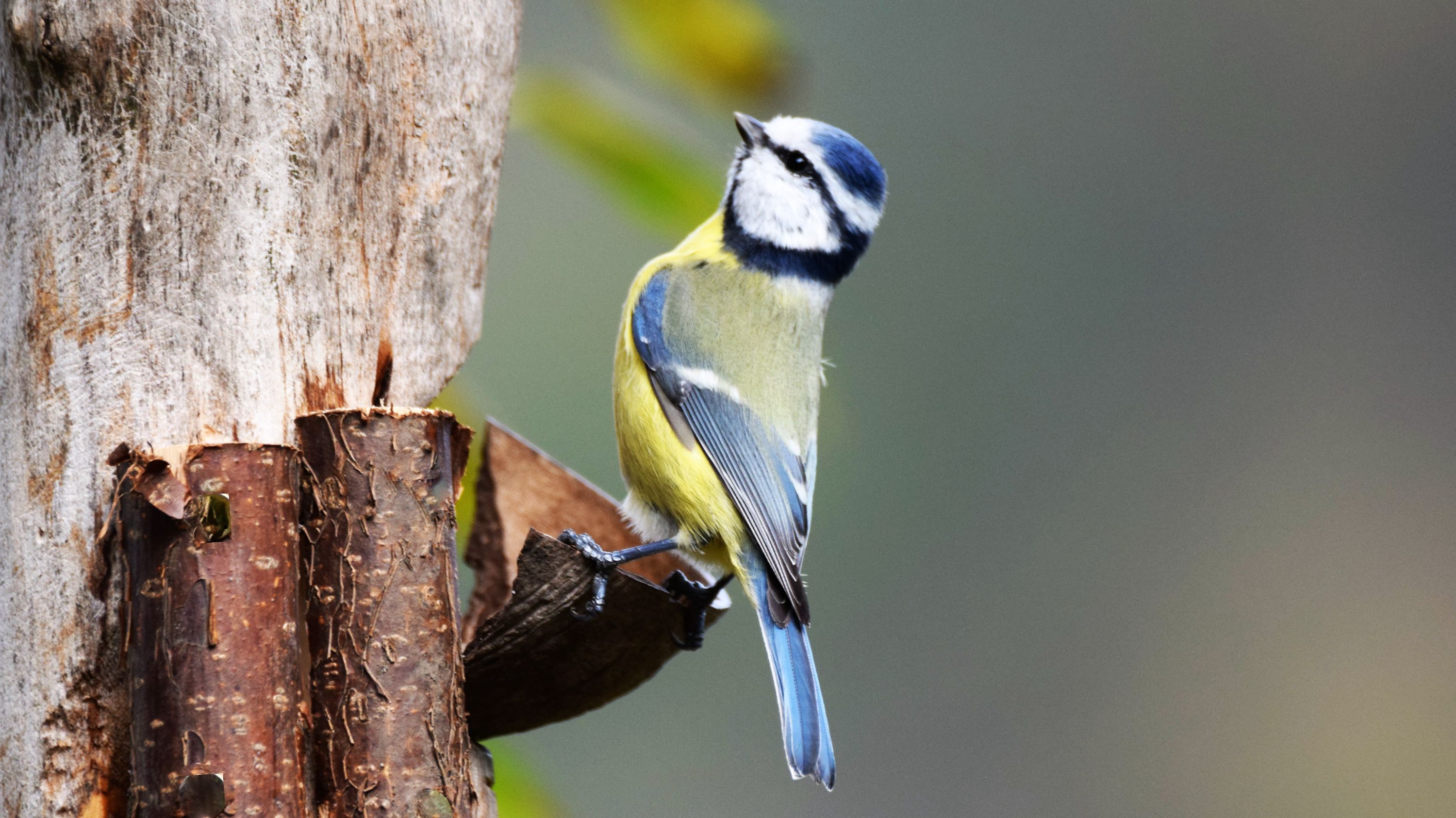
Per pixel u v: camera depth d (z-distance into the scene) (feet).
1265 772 55.62
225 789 13.91
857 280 58.08
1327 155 65.05
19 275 16.26
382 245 19.21
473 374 36.81
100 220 16.22
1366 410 62.95
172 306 16.53
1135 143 63.31
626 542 25.54
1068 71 62.90
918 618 54.95
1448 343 62.64
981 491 57.16
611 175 21.81
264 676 14.29
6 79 16.38
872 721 53.26
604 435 37.19
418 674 15.57
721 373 25.54
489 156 21.30
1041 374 59.57
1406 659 56.13
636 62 22.33
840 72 58.85
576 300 38.17
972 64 61.05
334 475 15.66
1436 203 65.31
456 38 20.33
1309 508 60.64
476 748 19.62
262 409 17.10
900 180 58.95
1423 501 59.93
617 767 48.55
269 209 17.33
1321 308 64.13
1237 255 63.87
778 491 25.07
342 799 15.16
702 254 27.71
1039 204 61.52
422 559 15.81
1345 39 66.13
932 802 53.21
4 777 15.76
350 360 18.47
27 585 15.93
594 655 19.30
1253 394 61.21
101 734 15.57
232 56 17.02
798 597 24.27
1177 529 60.64
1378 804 55.31
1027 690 54.90
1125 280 61.57
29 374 16.17
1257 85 65.72
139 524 14.25
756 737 49.57
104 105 16.20
